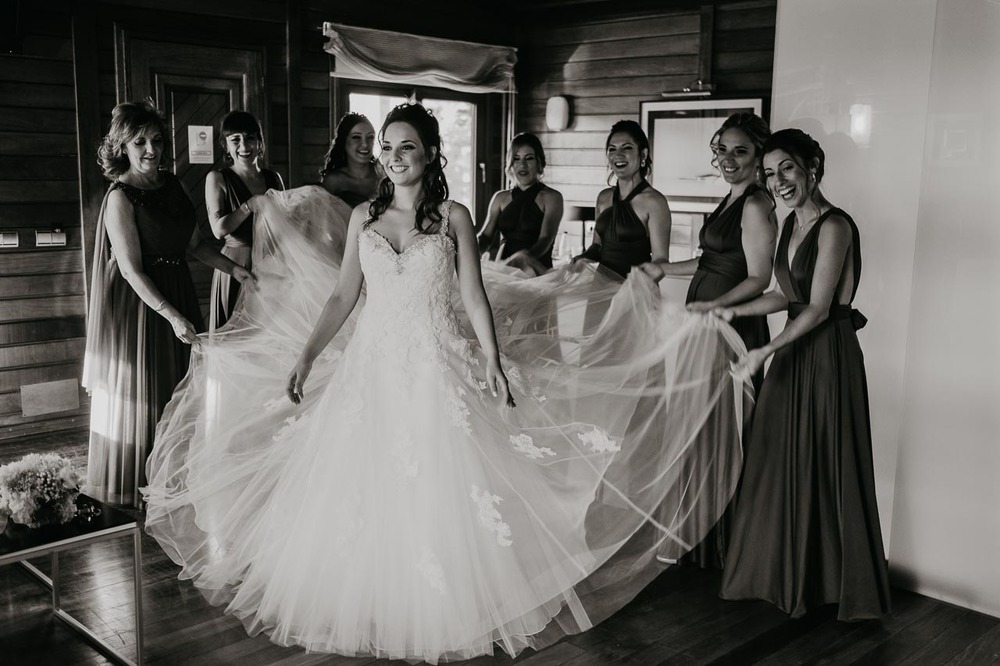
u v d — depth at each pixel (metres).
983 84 3.08
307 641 2.84
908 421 3.38
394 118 3.00
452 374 2.97
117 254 4.06
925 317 3.30
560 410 3.48
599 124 7.56
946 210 3.21
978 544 3.25
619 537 3.34
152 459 3.84
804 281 3.11
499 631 2.86
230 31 6.08
